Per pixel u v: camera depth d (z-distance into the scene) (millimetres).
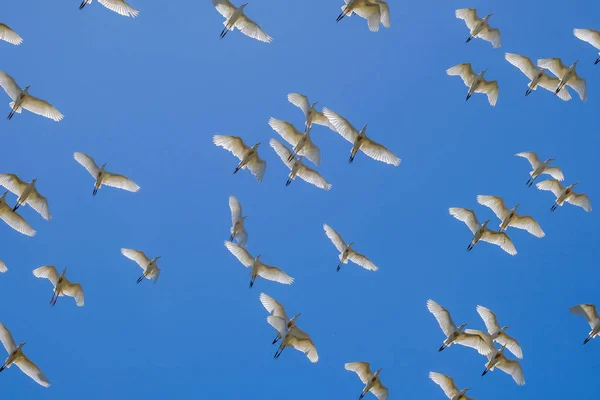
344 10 39438
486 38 42219
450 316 39281
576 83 41469
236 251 39562
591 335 39750
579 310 40094
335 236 41531
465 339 39156
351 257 41250
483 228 41469
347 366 39625
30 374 36750
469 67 42250
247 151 40219
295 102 40281
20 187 38406
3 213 38500
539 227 41812
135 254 41938
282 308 39031
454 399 38594
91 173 40094
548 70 43469
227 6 39281
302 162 39938
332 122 39844
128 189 40469
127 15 38625
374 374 39031
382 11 39656
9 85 38156
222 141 40656
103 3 38344
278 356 37938
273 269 39594
